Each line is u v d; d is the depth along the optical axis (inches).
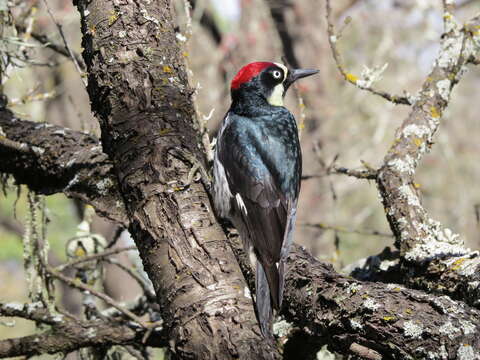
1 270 893.2
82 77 340.5
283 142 392.5
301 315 306.2
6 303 397.4
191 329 257.8
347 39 896.9
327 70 882.8
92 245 442.0
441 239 339.6
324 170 464.1
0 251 833.5
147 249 283.4
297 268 319.3
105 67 316.2
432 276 317.7
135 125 304.8
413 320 258.7
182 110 315.9
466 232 745.0
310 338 329.7
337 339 284.0
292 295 311.9
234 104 410.0
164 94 313.9
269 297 270.4
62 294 738.2
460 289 303.7
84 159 362.0
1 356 388.5
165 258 276.7
